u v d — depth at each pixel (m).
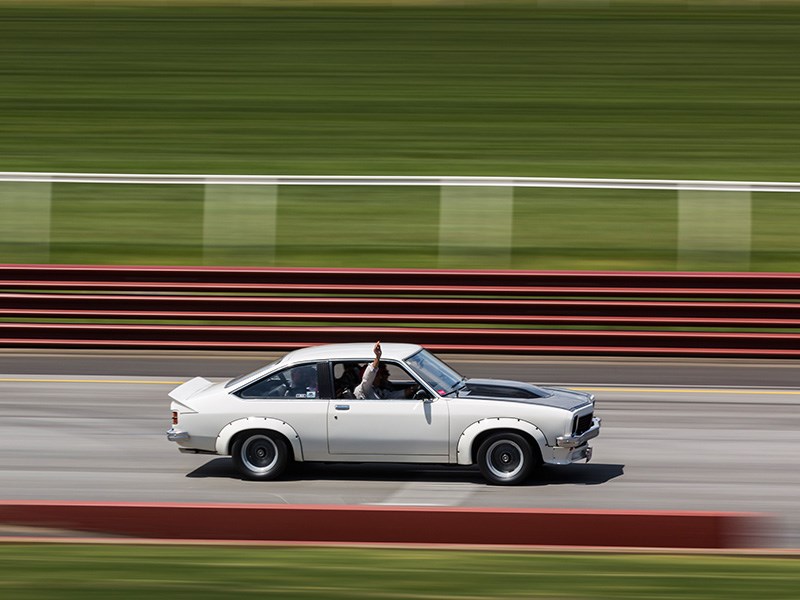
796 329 57.53
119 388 48.72
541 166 90.69
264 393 35.09
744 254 64.69
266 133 101.31
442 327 58.38
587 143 97.69
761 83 114.44
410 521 24.73
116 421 42.62
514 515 24.56
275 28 134.38
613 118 105.00
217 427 34.75
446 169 89.69
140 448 38.72
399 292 60.94
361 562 23.14
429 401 34.09
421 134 100.75
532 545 24.53
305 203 82.25
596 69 119.75
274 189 66.56
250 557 23.56
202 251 73.75
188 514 25.02
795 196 83.12
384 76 118.25
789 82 114.81
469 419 33.78
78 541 24.67
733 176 87.44
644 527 24.38
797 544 27.81
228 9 141.62
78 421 42.59
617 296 60.03
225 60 123.44
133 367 53.38
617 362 54.72
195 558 23.47
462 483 34.38
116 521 25.14
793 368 53.22
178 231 77.38
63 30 133.25
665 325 57.66
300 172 89.19
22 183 67.38
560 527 24.53
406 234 76.12
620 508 31.47
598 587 21.39
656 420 42.75
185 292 61.66
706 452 37.88
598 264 69.88
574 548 24.28
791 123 103.25
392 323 58.69
